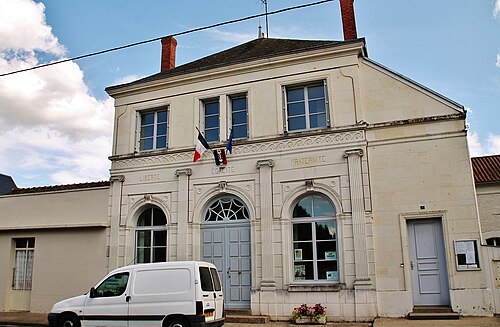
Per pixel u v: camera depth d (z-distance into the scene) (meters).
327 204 12.79
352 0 15.13
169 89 15.21
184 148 14.40
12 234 16.30
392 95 12.76
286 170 13.10
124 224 14.67
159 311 9.53
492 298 10.87
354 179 12.34
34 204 16.30
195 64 16.52
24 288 15.91
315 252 12.55
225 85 14.45
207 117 14.82
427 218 11.78
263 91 13.94
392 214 11.96
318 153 12.91
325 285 11.97
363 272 11.73
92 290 10.20
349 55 13.25
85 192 15.55
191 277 9.65
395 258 11.69
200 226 13.85
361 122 12.65
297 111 13.69
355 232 12.02
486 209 15.91
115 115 15.82
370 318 11.41
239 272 13.15
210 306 9.73
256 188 13.29
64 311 10.26
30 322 13.05
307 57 13.58
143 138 15.55
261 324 11.56
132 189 14.86
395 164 12.23
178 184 14.22
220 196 13.86
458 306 11.02
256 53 15.30
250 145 13.64
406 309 11.30
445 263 11.48
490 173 16.36
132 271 10.14
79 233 15.23
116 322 9.79
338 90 13.14
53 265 15.33
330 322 11.59
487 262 11.09
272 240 12.74
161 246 14.34
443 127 12.06
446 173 11.79
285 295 12.26
